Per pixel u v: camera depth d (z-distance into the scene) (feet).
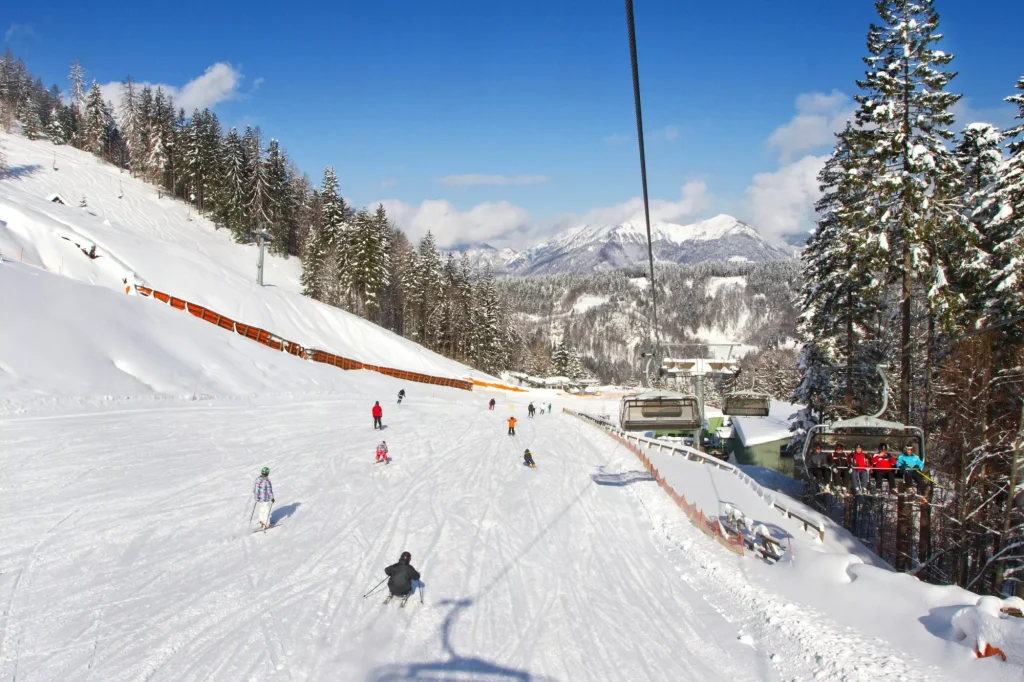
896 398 90.63
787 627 36.86
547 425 165.99
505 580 45.34
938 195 72.64
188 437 85.81
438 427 131.75
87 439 75.20
